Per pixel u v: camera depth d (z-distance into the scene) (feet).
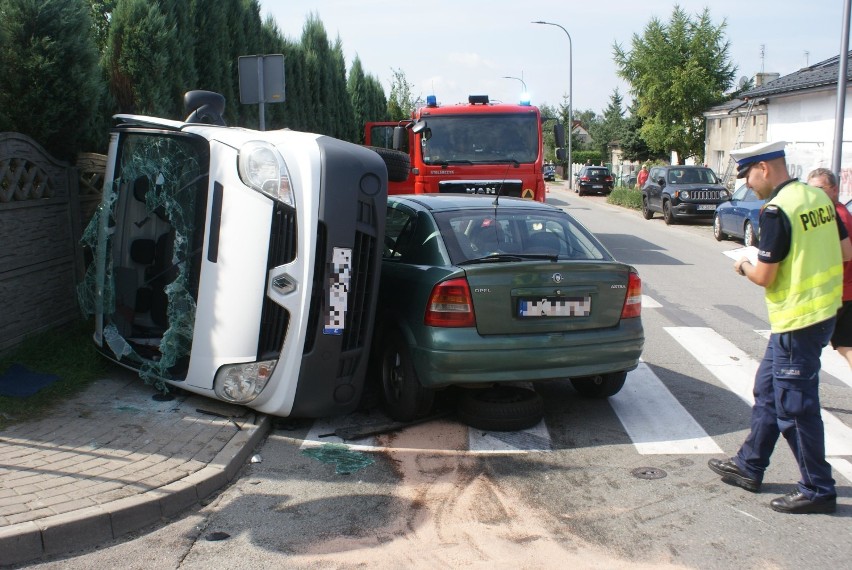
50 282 22.04
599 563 12.55
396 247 20.81
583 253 19.85
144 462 15.34
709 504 14.80
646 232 72.23
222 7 44.14
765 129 92.84
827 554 12.82
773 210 14.02
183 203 19.33
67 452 15.58
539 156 45.47
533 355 17.84
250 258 17.57
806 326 13.93
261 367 17.74
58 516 12.68
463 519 14.14
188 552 12.69
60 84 22.88
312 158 17.58
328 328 17.67
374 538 13.34
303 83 73.46
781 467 16.58
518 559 12.67
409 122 47.42
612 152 228.43
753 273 14.35
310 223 17.39
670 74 116.16
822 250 14.03
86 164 25.31
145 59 32.55
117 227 21.06
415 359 18.21
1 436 16.20
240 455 16.22
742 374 24.32
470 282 17.70
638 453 17.56
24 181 20.79
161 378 19.15
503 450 17.66
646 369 24.88
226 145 18.01
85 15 23.61
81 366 20.51
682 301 36.81
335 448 17.51
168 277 20.89
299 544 13.07
